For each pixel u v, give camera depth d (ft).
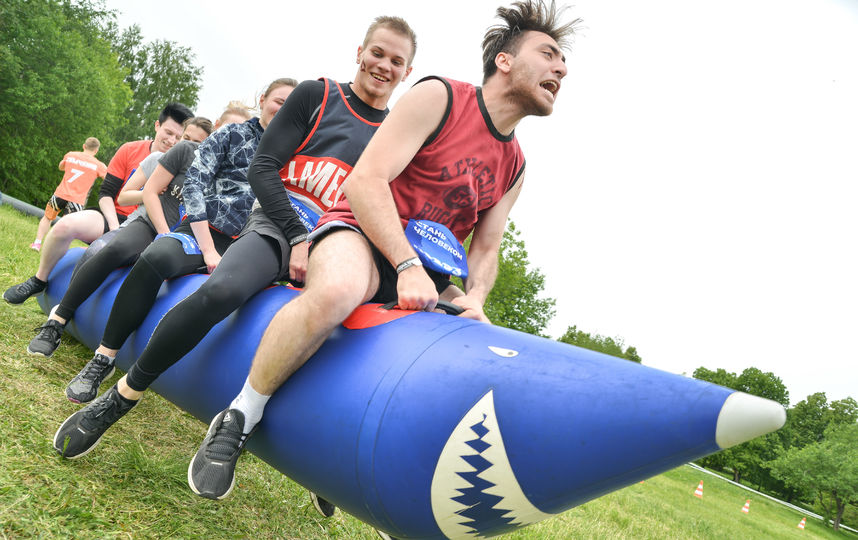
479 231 8.31
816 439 274.77
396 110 6.77
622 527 18.76
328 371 6.22
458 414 5.32
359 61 9.21
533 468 5.12
